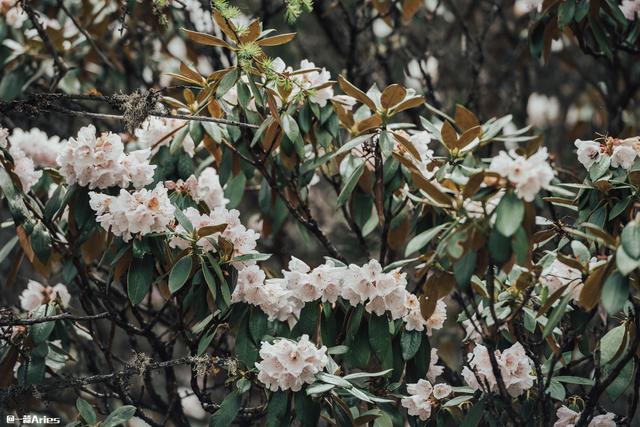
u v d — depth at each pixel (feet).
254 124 9.11
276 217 10.09
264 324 7.89
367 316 7.93
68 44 11.66
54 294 9.12
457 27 14.73
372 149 9.02
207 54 12.64
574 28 10.01
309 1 8.02
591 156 8.00
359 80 12.55
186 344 8.32
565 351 8.34
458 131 10.53
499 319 7.62
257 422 10.12
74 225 8.60
